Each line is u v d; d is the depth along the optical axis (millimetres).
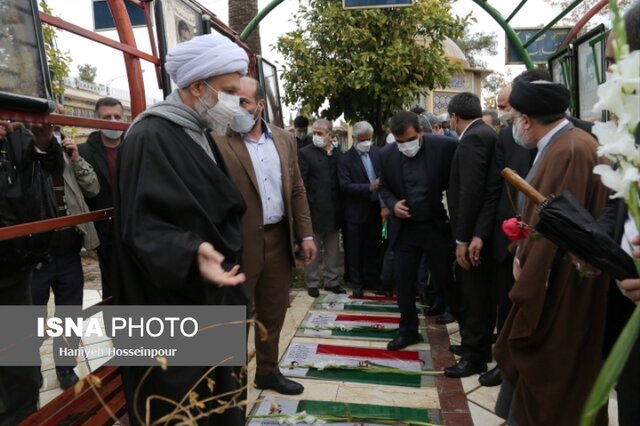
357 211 4953
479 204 2986
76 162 2820
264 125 2812
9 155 2152
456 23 6051
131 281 1642
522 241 2037
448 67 6273
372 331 4004
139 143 1628
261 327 1176
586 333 1847
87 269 6086
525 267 1864
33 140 2250
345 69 5949
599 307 1834
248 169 2617
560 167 1883
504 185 2916
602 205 1844
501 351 2090
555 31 5000
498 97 3410
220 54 1724
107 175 3041
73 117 1745
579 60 4102
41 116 1590
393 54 5688
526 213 2033
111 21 3422
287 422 2549
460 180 3051
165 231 1513
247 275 2641
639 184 846
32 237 2223
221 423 1839
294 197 2996
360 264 5070
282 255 2838
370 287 5242
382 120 6520
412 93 6059
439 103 9562
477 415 2676
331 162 5031
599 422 1882
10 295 2215
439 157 3396
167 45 2703
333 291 5223
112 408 1982
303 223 3012
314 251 3039
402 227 3555
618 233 1483
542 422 1918
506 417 2299
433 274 3541
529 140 2129
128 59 2264
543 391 1890
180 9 3023
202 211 1596
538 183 1955
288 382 2934
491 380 3006
